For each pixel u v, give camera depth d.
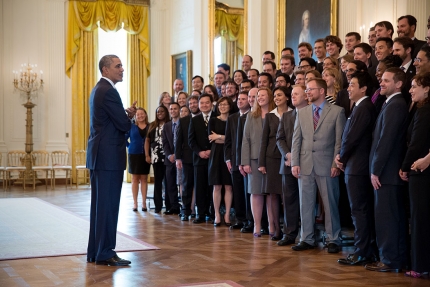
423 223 3.87
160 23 13.99
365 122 4.36
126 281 3.83
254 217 5.76
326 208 4.89
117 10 13.40
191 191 7.11
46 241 5.43
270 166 5.48
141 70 13.81
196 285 3.67
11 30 12.85
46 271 4.15
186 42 12.89
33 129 12.99
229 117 6.30
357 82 4.44
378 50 4.93
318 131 4.94
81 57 13.20
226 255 4.72
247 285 3.69
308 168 4.95
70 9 13.17
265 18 9.73
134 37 13.73
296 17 8.95
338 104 5.16
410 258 4.21
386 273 4.04
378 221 4.13
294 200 5.25
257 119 5.80
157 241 5.46
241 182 6.21
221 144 6.48
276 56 9.43
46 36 13.12
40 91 13.05
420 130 3.85
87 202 9.27
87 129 13.29
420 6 6.81
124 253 4.83
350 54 5.77
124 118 4.40
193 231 6.11
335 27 8.05
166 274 4.03
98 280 3.86
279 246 5.15
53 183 12.42
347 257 4.42
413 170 3.88
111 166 4.37
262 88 5.82
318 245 5.18
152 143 7.91
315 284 3.71
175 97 8.84
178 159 7.11
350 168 4.39
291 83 6.55
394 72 4.11
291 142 5.26
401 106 4.06
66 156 13.19
